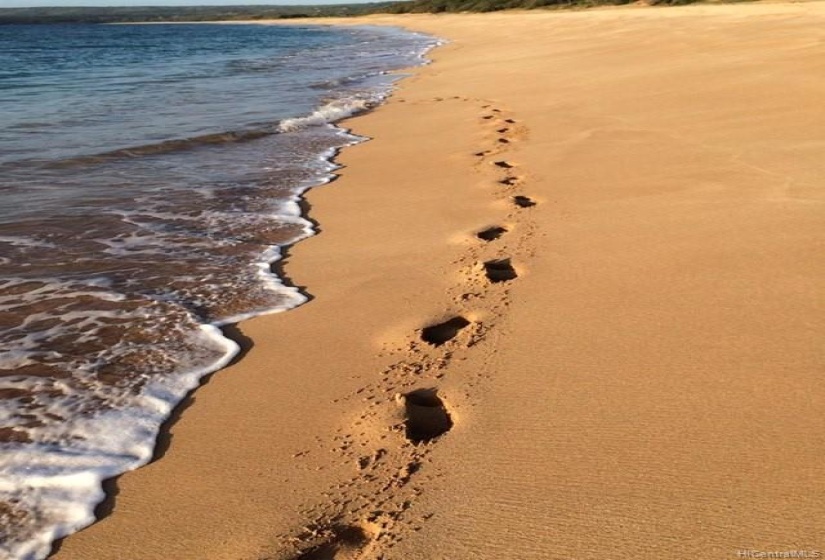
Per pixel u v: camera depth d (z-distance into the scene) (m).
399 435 2.90
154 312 4.28
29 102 13.73
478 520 2.37
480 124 10.02
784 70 11.15
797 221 4.82
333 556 2.31
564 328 3.67
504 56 21.14
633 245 4.70
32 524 2.53
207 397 3.35
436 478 2.60
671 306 3.78
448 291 4.34
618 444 2.70
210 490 2.68
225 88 16.41
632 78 12.49
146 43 45.09
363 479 2.65
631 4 52.09
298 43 42.06
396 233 5.58
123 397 3.36
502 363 3.38
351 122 11.25
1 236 5.59
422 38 40.72
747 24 21.62
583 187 6.20
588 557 2.16
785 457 2.52
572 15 44.78
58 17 132.62
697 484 2.43
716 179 6.00
